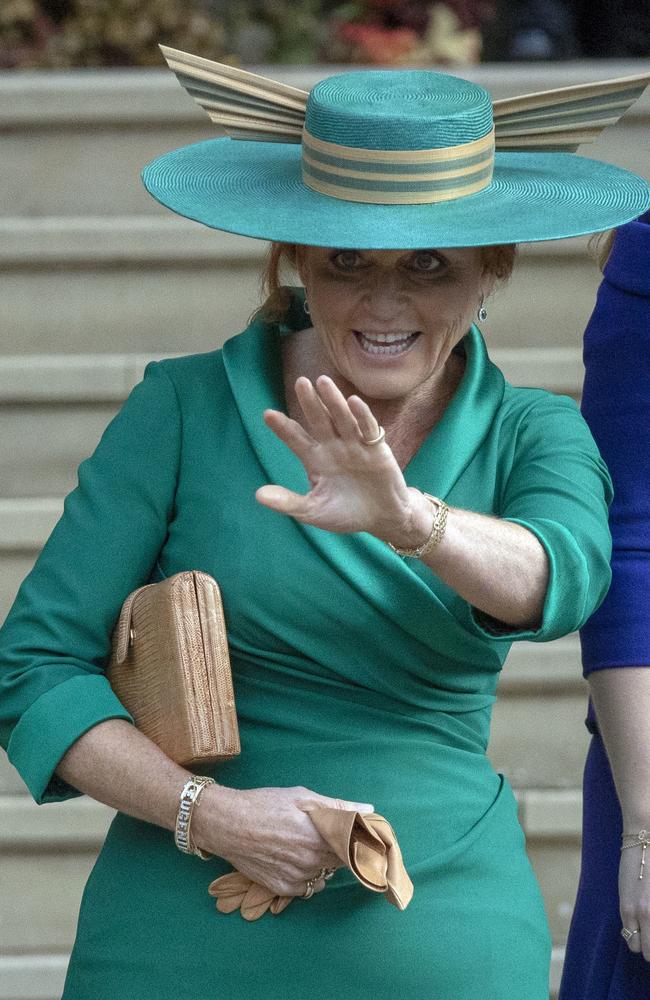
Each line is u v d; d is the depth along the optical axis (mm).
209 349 17078
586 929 9555
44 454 16750
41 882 15508
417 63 20266
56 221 16953
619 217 7809
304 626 8156
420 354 8062
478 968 8109
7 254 16766
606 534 8133
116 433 8641
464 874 8242
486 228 7613
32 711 8078
